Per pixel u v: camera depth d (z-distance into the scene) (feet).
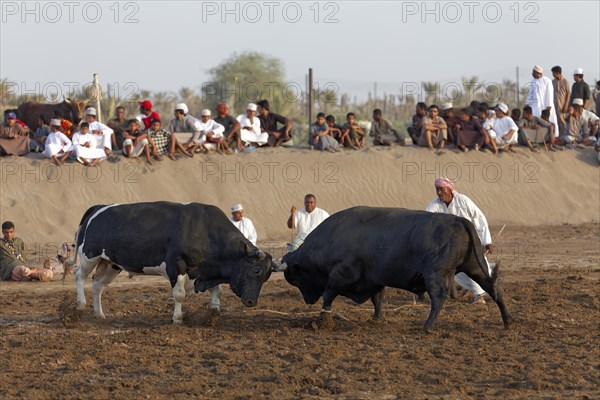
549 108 208.23
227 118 191.52
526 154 203.82
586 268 138.31
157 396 68.08
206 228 92.63
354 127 199.00
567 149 209.26
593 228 184.96
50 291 119.75
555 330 90.94
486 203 191.83
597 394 67.87
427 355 79.71
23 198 168.04
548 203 195.11
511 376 73.15
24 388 70.23
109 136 180.24
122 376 73.97
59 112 186.29
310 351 81.56
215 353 80.84
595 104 221.87
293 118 376.68
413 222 89.30
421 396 67.87
